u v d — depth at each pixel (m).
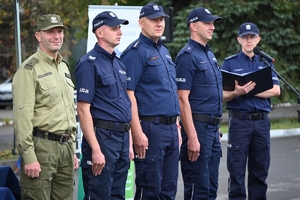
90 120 5.55
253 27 7.47
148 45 6.19
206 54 6.75
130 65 6.08
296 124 16.91
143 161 6.12
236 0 17.97
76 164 5.78
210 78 6.68
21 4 13.26
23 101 5.24
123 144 5.72
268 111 7.39
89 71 5.58
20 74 5.30
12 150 11.72
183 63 6.61
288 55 18.97
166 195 6.30
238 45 18.23
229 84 7.23
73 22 14.75
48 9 13.65
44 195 5.36
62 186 5.58
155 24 6.15
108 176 5.62
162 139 6.12
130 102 5.85
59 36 5.42
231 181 7.38
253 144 7.39
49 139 5.35
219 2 17.86
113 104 5.64
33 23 13.50
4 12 13.23
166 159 6.27
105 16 5.68
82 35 19.53
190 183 6.77
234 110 7.34
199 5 17.91
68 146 5.49
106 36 5.68
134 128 6.01
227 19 18.00
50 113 5.34
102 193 5.60
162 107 6.12
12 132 16.62
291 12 18.33
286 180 9.48
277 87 7.52
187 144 6.64
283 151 12.48
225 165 10.98
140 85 6.14
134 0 19.88
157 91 6.14
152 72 6.13
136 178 6.20
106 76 5.63
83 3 15.05
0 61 14.98
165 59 6.26
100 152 5.53
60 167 5.51
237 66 7.54
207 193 6.74
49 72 5.39
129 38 8.00
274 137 14.95
